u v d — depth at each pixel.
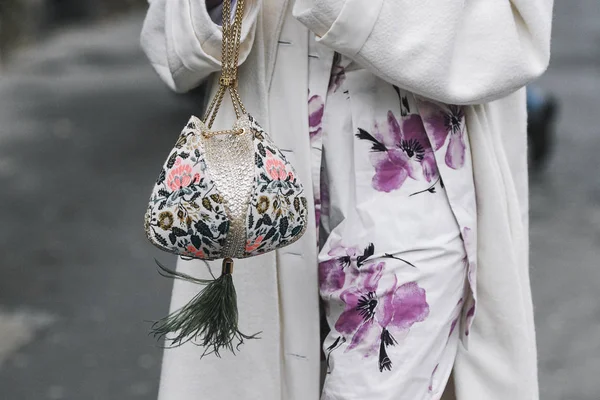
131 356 6.77
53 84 22.98
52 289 8.27
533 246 9.91
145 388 6.23
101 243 9.73
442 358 2.88
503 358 3.01
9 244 9.70
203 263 3.09
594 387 6.27
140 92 21.52
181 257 2.83
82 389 6.23
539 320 7.55
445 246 2.80
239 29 2.82
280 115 2.98
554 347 6.96
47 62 26.92
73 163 14.09
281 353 3.05
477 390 3.03
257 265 3.02
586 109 19.78
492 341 3.02
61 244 9.70
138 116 18.36
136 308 7.76
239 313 3.04
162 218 2.63
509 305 2.99
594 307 7.84
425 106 2.87
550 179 13.48
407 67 2.71
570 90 22.39
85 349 6.91
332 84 2.93
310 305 2.98
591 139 16.48
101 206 11.39
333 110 2.91
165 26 2.97
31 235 10.05
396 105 2.87
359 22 2.69
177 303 3.12
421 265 2.77
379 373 2.73
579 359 6.74
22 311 7.73
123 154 14.80
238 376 3.06
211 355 3.07
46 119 18.12
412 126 2.87
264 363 3.04
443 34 2.71
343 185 2.88
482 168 2.98
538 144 13.95
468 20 2.78
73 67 26.12
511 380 3.00
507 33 2.79
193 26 2.89
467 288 2.94
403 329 2.74
